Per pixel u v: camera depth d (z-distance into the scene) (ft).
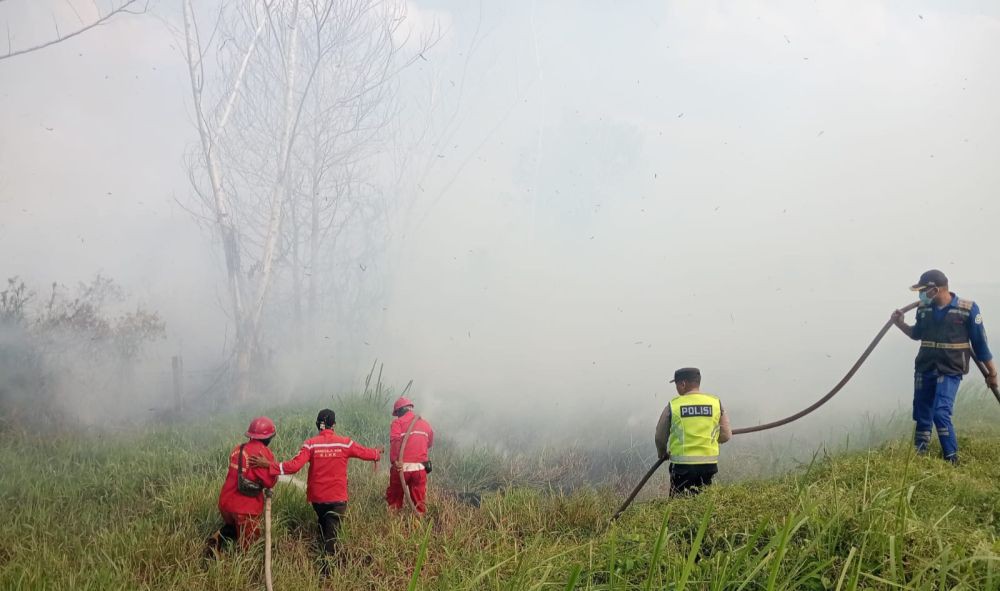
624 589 13.07
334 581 17.35
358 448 20.54
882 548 12.19
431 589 16.05
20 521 22.16
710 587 12.31
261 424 19.54
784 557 12.91
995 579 10.96
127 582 16.67
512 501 23.04
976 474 18.44
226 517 19.40
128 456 31.40
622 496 27.76
